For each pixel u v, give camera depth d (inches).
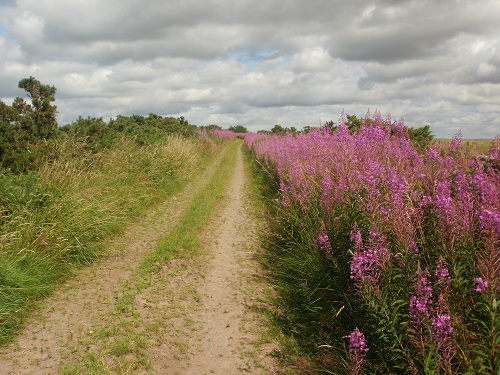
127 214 402.0
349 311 178.1
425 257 155.9
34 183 291.3
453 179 198.2
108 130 570.9
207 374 166.2
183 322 207.2
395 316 133.4
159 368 168.2
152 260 287.6
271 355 179.8
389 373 141.5
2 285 207.6
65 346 181.2
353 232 172.7
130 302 224.5
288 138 634.2
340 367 161.9
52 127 420.2
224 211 461.4
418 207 173.3
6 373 161.3
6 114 363.6
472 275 134.6
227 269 282.2
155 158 579.2
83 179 374.3
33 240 253.8
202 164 884.6
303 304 210.5
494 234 129.5
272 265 286.0
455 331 126.1
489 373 116.2
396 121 314.7
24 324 198.5
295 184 323.6
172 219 415.8
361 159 264.1
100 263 285.9
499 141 223.5
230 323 207.8
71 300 226.5
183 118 1290.6
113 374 161.8
